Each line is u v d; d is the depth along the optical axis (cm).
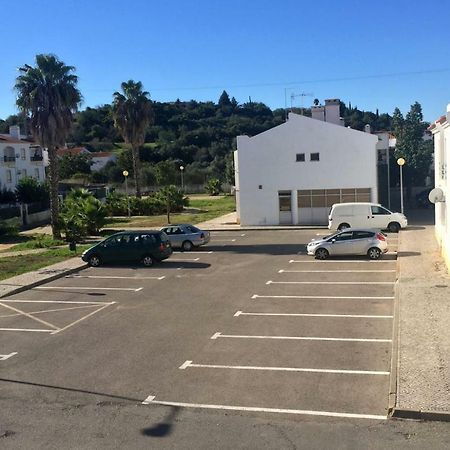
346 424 839
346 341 1262
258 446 777
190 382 1049
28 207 5428
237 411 906
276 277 2097
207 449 775
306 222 4016
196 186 8825
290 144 3988
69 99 3628
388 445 764
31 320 1605
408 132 5247
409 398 895
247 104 14925
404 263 2183
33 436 842
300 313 1537
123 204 5478
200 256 2731
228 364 1141
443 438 779
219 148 10431
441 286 1722
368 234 2441
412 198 5269
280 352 1204
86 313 1662
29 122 3606
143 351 1259
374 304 1602
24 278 2223
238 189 4128
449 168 1816
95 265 2523
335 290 1819
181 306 1695
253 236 3475
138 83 5847
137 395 997
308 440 791
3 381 1105
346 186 3931
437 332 1252
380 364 1099
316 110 4791
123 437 827
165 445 793
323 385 1002
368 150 3881
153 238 2481
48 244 3397
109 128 12412
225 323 1469
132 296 1875
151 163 9600
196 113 13538
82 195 4012
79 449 791
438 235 2584
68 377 1112
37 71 3562
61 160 8850
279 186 4022
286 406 917
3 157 6347
